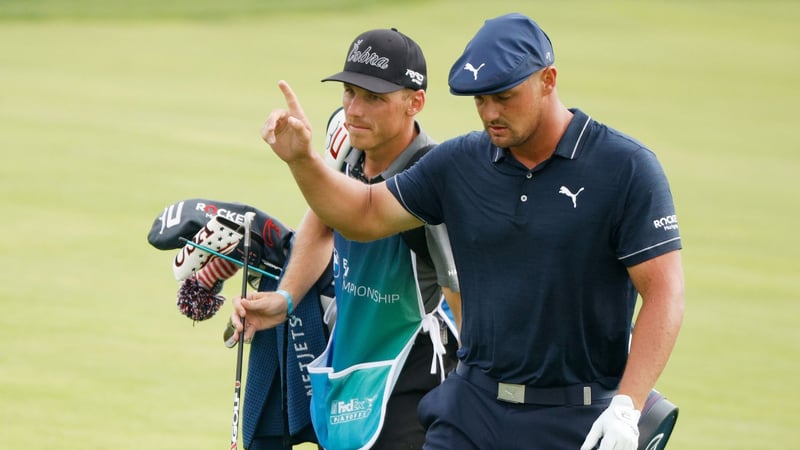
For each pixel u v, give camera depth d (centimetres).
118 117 6962
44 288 3497
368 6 13412
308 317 1784
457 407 1452
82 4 12169
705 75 10838
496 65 1311
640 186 1345
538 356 1394
